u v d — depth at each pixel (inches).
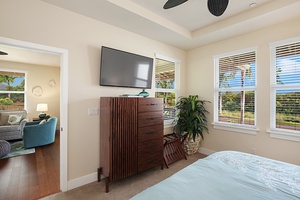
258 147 106.1
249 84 112.3
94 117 94.3
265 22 95.3
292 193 39.6
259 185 42.9
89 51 91.9
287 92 96.0
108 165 83.5
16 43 70.1
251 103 112.0
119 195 79.2
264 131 103.3
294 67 93.1
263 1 83.4
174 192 39.0
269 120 101.3
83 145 90.0
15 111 191.5
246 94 114.7
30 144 149.6
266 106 102.7
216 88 131.2
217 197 37.4
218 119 131.6
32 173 101.1
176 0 64.2
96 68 94.8
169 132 140.8
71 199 75.7
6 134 166.4
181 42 130.8
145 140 96.3
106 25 98.5
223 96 128.5
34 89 215.5
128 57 104.3
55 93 231.0
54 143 168.4
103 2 77.0
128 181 92.5
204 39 123.4
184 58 153.0
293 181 45.4
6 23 68.2
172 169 108.1
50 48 78.8
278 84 98.7
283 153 95.3
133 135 90.8
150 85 119.5
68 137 84.9
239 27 102.3
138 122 93.0
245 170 51.8
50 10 78.8
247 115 114.0
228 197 37.5
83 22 89.4
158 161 103.8
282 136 95.5
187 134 128.9
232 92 122.7
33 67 214.7
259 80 105.7
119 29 104.5
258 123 106.2
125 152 87.6
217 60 131.6
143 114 95.3
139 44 115.5
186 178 46.1
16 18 70.3
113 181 91.6
